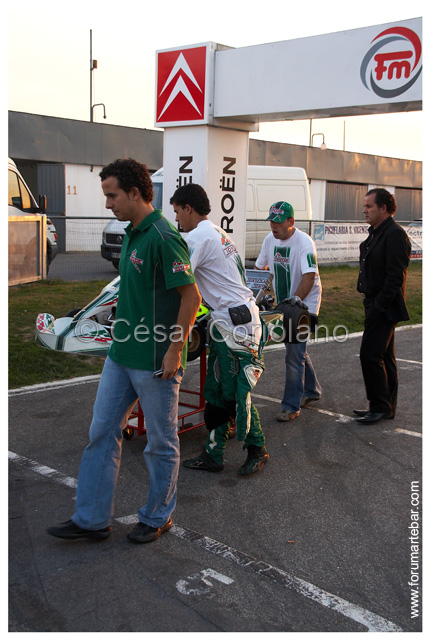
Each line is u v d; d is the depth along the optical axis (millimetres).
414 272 18969
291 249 5273
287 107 6438
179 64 7207
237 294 3980
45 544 3277
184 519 3605
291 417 5465
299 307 4898
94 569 3047
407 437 5117
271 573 3047
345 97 5992
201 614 2707
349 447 4859
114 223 13297
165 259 3014
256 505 3818
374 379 5379
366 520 3654
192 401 5926
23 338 7566
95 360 7203
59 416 5379
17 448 4637
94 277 13141
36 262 11031
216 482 4160
